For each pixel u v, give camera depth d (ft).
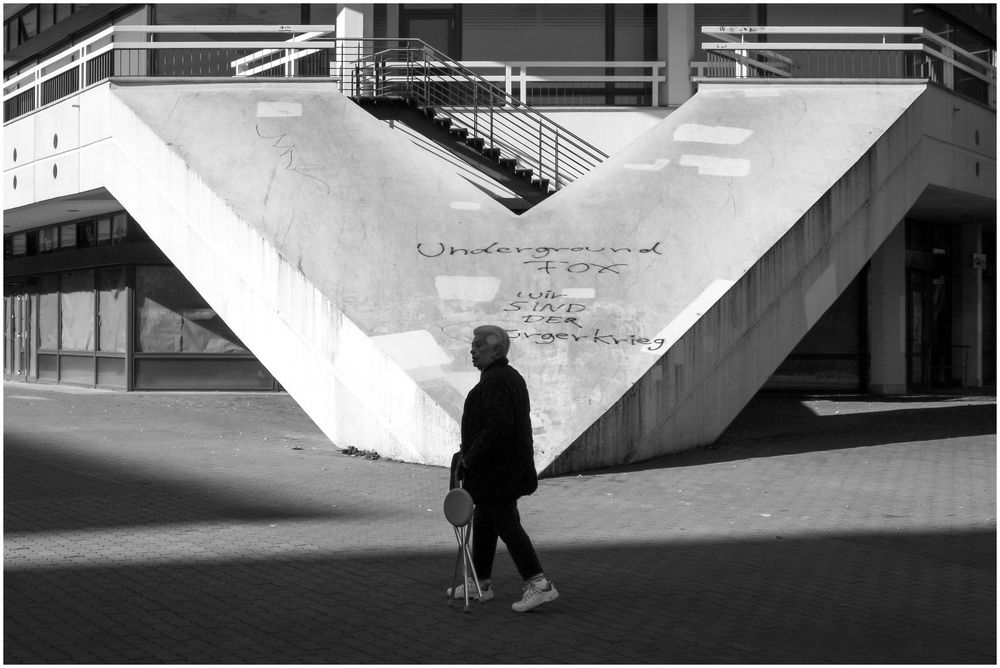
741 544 26.50
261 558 24.32
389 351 39.52
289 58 57.98
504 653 17.46
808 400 65.46
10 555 24.30
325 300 41.47
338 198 45.88
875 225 50.14
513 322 40.73
